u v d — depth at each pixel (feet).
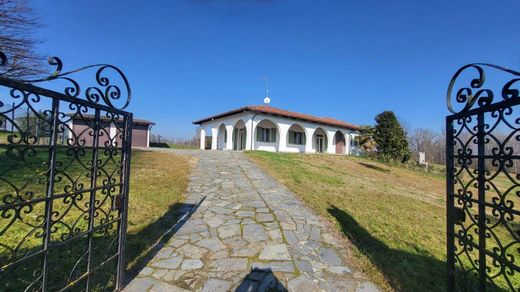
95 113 7.14
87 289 7.53
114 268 8.79
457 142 7.43
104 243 10.88
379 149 66.54
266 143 73.87
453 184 7.68
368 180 36.47
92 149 7.13
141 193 18.78
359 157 69.82
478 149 6.50
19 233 11.32
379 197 24.34
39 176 5.97
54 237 11.11
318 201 19.52
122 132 8.14
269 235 12.89
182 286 8.61
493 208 6.07
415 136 139.13
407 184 40.75
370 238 13.24
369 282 9.17
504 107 5.63
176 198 18.63
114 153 7.99
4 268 5.18
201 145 84.74
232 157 44.34
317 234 13.33
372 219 16.42
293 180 27.66
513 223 19.22
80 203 15.46
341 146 91.61
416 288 8.95
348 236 13.30
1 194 14.90
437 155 126.21
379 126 66.28
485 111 6.19
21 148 5.32
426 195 32.27
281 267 9.93
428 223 17.52
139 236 12.11
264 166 35.99
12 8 26.22
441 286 9.24
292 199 19.76
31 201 5.62
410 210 20.79
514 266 5.52
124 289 8.32
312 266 10.11
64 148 6.29
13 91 5.14
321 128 78.69
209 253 10.91
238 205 17.70
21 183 16.66
